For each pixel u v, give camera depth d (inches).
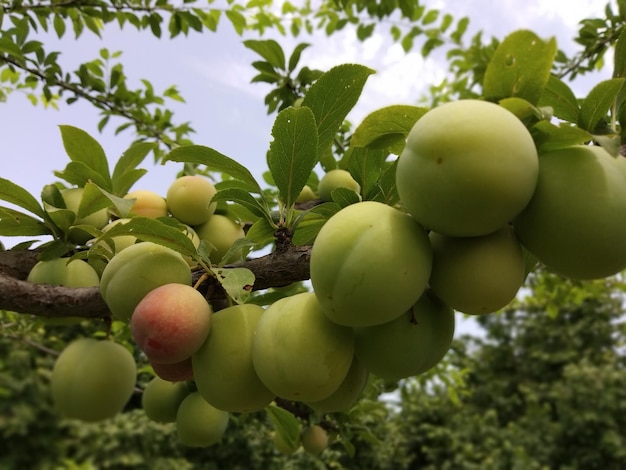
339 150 19.0
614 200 5.9
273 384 6.7
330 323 6.8
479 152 5.5
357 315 6.2
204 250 8.4
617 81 6.6
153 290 7.6
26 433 50.1
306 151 8.2
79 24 21.1
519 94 6.6
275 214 10.0
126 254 8.4
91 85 21.5
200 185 12.8
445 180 5.6
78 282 10.5
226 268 8.3
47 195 10.7
